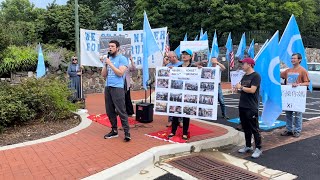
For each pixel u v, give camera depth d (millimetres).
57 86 8805
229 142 6668
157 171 5102
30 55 14977
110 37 9227
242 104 5922
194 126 7773
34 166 4902
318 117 9719
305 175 4988
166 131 7121
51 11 22266
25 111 7590
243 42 19984
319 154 6039
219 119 9250
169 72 6480
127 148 5801
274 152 6172
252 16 21484
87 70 15992
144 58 7883
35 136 6812
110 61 6055
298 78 7203
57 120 8289
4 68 14344
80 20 22094
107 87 6316
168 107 6441
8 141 6414
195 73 6250
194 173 5035
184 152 5930
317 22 31562
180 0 22484
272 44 6840
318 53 28797
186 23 23438
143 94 15602
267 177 4910
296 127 7367
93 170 4750
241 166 5391
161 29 9297
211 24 22172
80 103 9977
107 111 6469
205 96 6148
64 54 15953
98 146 5922
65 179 4426
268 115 6945
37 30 21844
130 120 8391
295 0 24156
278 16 22250
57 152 5566
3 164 4977
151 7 23891
